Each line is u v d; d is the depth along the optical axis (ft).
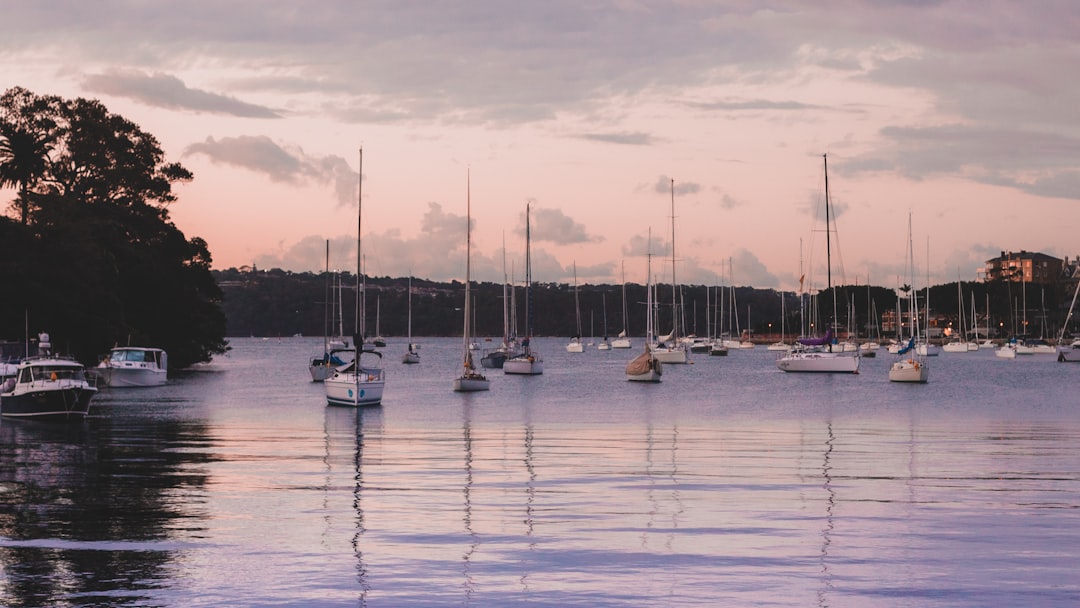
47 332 281.74
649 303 412.77
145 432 175.94
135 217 367.86
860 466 130.11
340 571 76.95
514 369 391.24
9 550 83.15
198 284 435.94
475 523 93.50
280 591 71.92
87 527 91.81
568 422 195.83
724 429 181.27
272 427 185.26
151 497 106.93
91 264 310.45
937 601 69.87
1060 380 369.91
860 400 262.67
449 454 143.13
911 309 465.88
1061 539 87.15
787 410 228.63
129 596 70.54
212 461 135.85
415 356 548.31
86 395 192.54
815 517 96.27
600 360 583.99
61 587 72.49
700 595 71.15
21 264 278.26
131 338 349.00
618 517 96.27
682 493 109.19
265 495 108.17
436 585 73.51
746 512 98.63
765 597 70.74
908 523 93.50
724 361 569.64
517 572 76.74
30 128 340.80
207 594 71.10
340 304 558.15
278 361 583.99
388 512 98.73
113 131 371.35
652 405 243.81
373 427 185.47
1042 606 68.90
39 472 125.49
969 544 85.40
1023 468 128.36
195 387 317.22
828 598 70.49
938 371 451.94
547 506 101.76
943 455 141.90
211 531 90.17
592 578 75.20
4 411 199.52
